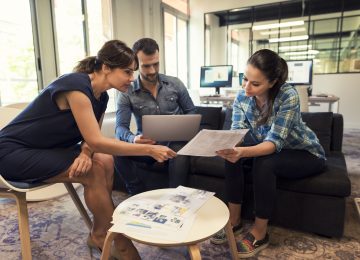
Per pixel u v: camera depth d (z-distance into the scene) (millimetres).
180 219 953
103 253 956
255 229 1404
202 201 1096
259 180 1354
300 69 3701
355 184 2227
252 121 1556
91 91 1167
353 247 1408
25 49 2787
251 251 1346
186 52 5996
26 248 1152
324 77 5266
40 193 2014
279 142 1355
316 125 2029
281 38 5691
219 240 1443
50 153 1192
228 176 1498
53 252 1404
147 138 1606
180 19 5648
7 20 2613
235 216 1537
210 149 1223
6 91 2662
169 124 1590
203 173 1792
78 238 1535
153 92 1913
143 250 1409
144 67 1788
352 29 5129
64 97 1137
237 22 5969
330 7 5223
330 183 1432
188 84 6043
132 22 4234
